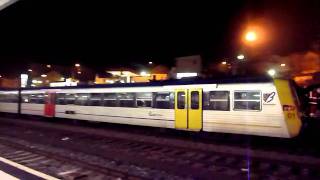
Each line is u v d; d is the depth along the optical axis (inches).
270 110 497.0
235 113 534.9
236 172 359.9
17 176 299.4
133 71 1841.8
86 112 807.1
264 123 502.9
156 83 657.6
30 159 424.8
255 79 516.1
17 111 1089.4
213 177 343.9
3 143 548.1
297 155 442.3
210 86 569.3
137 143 544.7
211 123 565.0
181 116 607.2
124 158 438.0
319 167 371.6
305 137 558.3
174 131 677.9
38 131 727.1
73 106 848.3
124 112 713.0
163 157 439.2
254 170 367.6
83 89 821.9
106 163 407.2
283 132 488.4
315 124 574.2
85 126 810.8
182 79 617.6
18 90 1095.0
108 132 690.8
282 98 493.0
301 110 531.5
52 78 2119.8
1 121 980.6
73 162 391.9
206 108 573.3
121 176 331.9
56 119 1015.0
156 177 342.3
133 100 697.0
